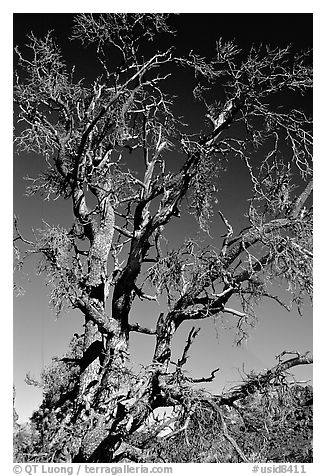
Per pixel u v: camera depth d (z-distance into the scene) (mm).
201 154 14570
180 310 14875
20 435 14703
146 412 14297
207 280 14523
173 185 15141
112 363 15055
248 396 14289
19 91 17016
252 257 13742
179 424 13789
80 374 16000
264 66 14250
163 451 13688
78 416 15383
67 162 17312
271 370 14219
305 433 13961
